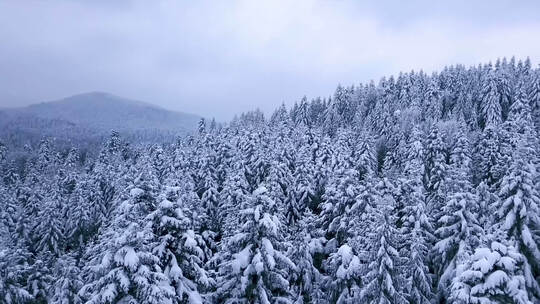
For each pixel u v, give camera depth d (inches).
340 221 1241.4
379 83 5782.5
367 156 2192.4
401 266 906.7
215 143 2802.7
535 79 3565.5
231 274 739.4
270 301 740.0
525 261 904.3
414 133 2432.3
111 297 574.2
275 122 4648.1
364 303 853.2
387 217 856.3
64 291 1005.2
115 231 628.7
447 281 1003.9
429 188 1808.6
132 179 1425.9
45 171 4074.8
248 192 1673.2
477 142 2488.9
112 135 4581.7
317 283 1068.5
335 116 4333.2
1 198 2245.3
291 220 1624.0
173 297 644.1
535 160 1314.0
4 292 952.3
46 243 1820.9
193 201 1165.1
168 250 689.0
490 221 1042.7
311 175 1857.8
